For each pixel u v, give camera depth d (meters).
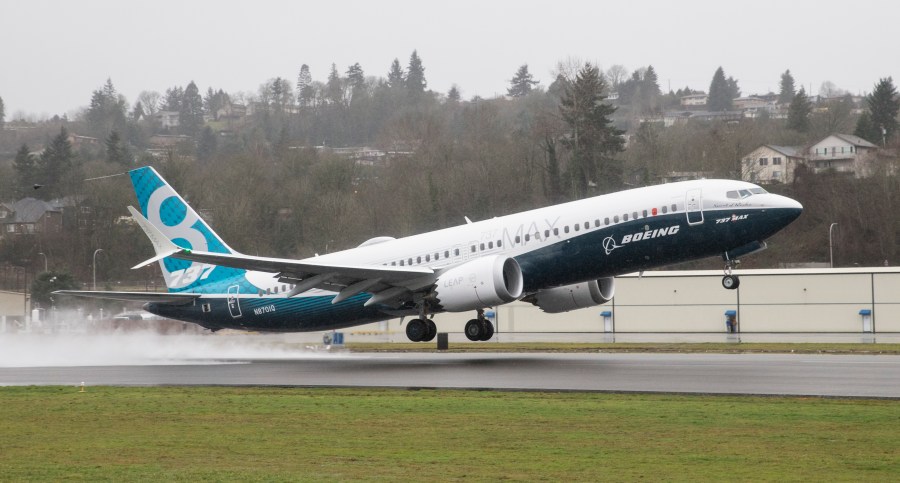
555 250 139.50
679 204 134.62
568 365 137.00
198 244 164.88
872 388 103.75
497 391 106.94
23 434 84.12
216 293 164.62
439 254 147.75
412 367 140.50
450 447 74.50
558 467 66.69
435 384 115.25
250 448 75.56
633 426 81.88
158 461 71.00
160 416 93.06
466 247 146.00
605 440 76.06
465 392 106.69
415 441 77.19
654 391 102.75
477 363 145.25
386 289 147.25
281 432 82.56
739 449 71.75
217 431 83.69
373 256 153.88
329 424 86.19
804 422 82.19
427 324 149.25
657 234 135.00
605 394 102.44
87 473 67.12
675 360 142.62
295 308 158.25
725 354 156.50
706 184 135.62
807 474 63.56
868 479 62.06
